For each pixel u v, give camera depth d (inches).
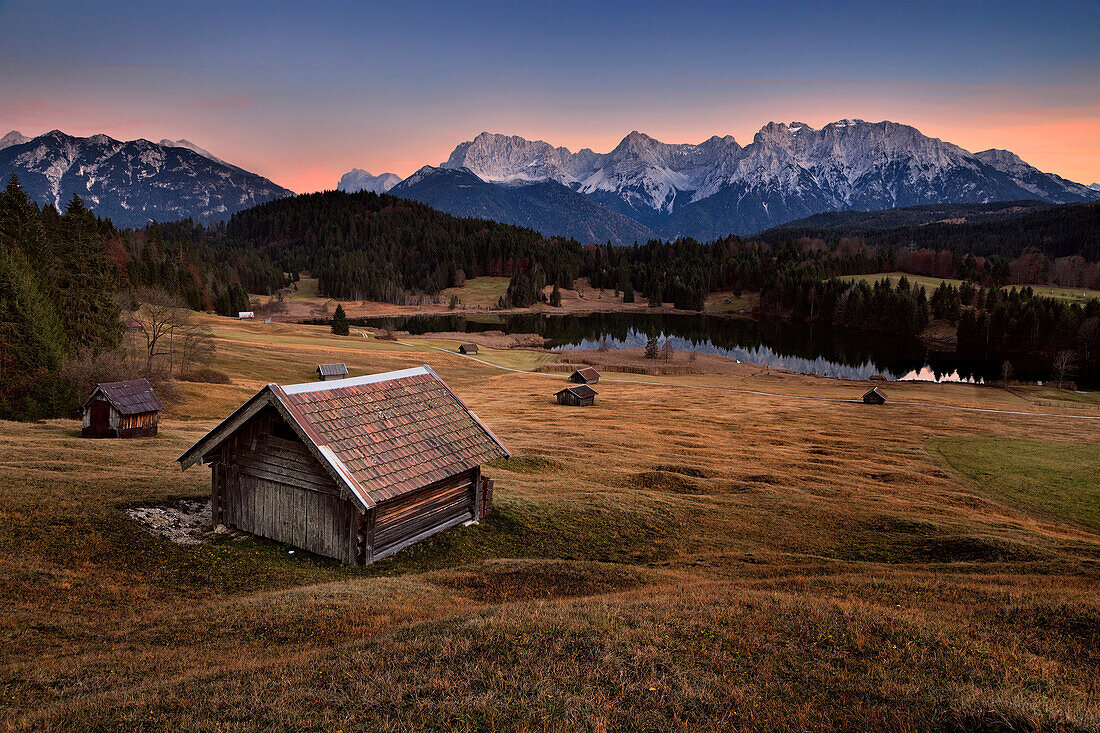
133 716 344.8
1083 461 2048.5
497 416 2755.9
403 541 815.1
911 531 1146.7
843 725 337.7
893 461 2012.8
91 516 762.2
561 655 413.7
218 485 836.0
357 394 853.2
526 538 932.6
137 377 2166.6
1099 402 3951.8
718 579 758.5
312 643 489.7
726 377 4805.6
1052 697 360.8
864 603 572.7
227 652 471.5
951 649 435.2
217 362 3575.3
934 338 7165.4
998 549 991.6
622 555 915.4
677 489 1407.5
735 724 337.7
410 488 776.9
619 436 2225.6
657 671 393.7
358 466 746.8
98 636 499.5
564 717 337.4
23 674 411.5
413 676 385.1
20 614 521.3
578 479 1435.8
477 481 943.0
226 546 767.7
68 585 597.6
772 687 377.1
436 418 919.7
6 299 1988.2
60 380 1920.5
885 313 7780.5
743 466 1772.9
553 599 633.0
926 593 634.8
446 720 334.3
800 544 1057.5
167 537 770.2
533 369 4881.9
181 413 2138.3
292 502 787.4
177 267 6914.4
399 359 4635.8
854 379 4891.7
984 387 4537.4
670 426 2593.5
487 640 434.6
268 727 331.9
